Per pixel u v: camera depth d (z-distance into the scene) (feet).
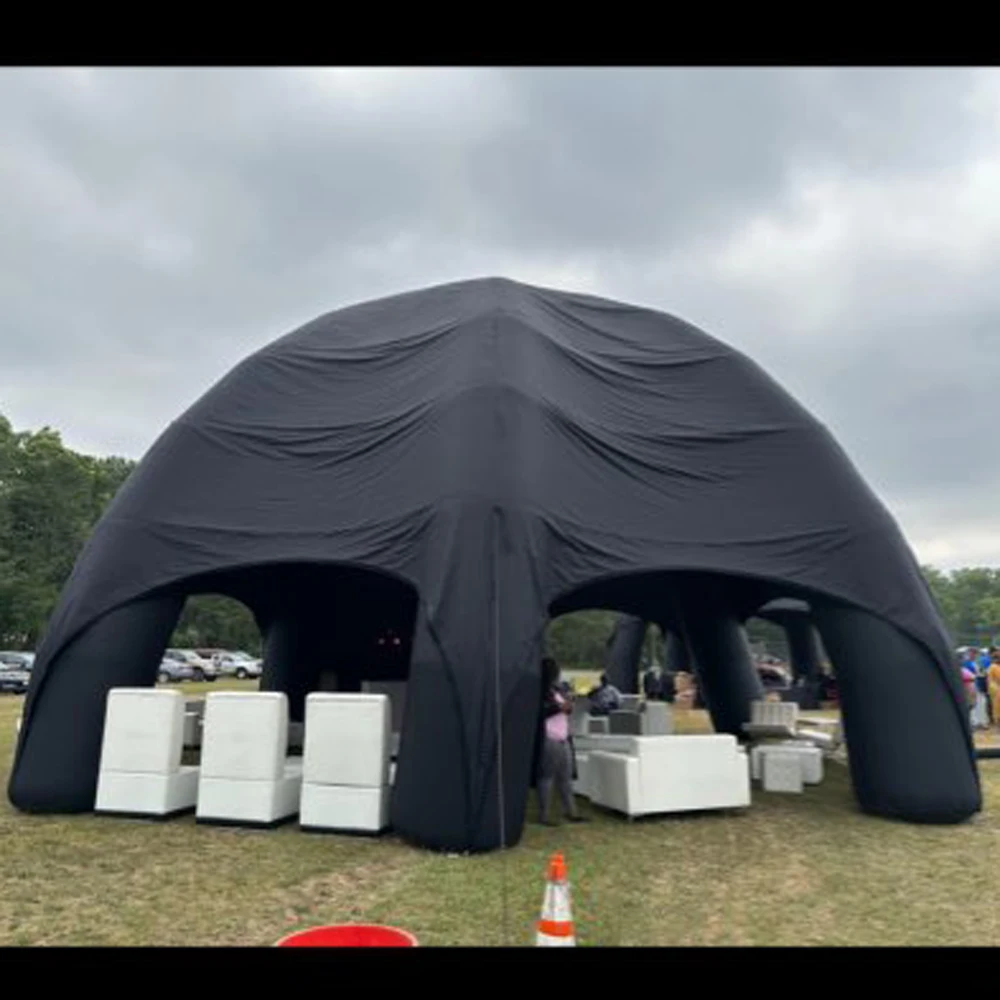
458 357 32.58
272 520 32.40
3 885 21.11
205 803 27.99
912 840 27.14
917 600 31.55
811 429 34.94
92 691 30.50
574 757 34.91
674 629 68.74
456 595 26.66
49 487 167.22
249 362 36.52
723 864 23.86
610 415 34.63
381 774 26.71
